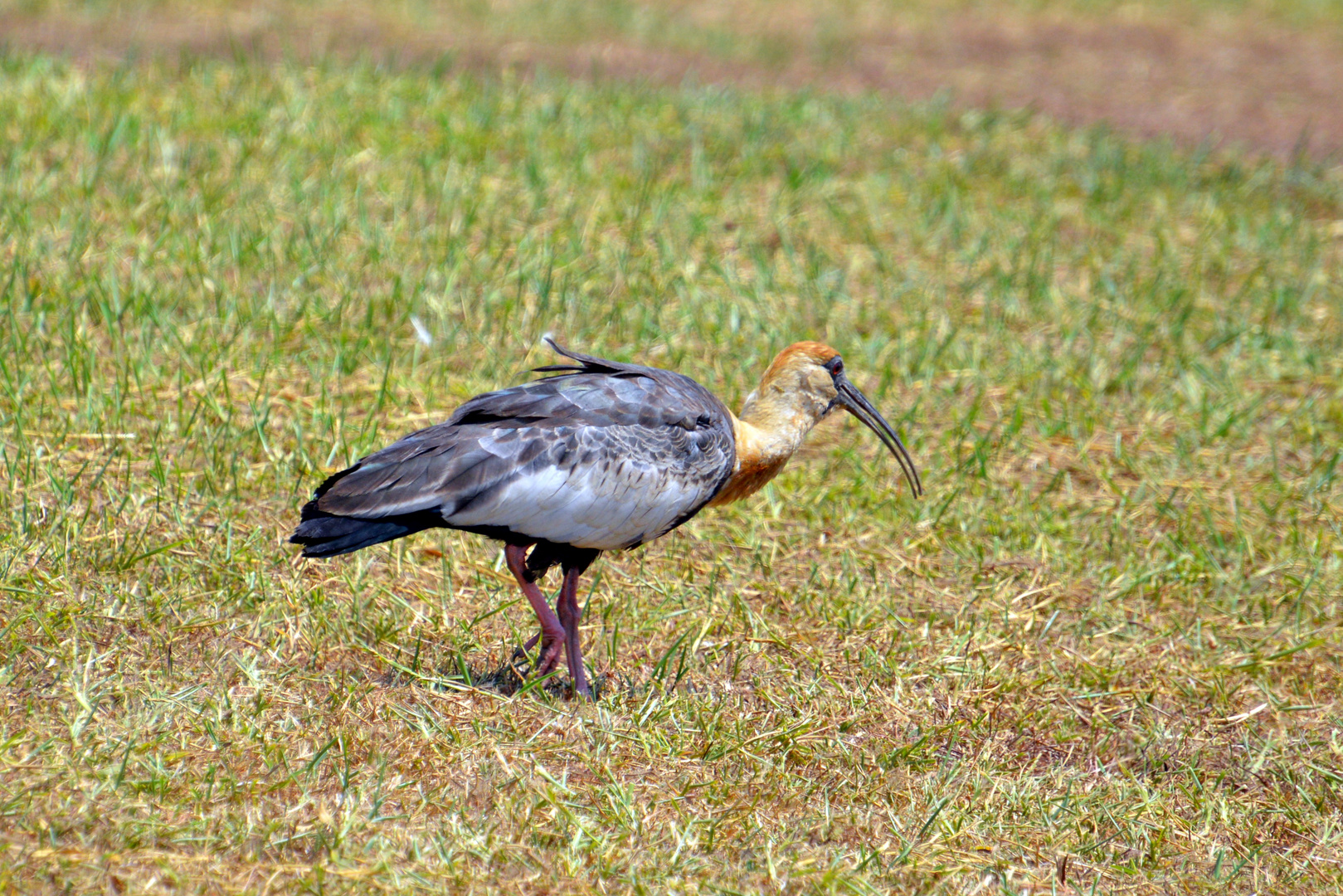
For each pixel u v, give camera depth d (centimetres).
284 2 2725
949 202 1895
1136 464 1323
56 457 1094
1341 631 1088
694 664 980
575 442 873
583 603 1039
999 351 1530
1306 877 819
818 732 908
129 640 898
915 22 3161
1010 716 961
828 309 1565
